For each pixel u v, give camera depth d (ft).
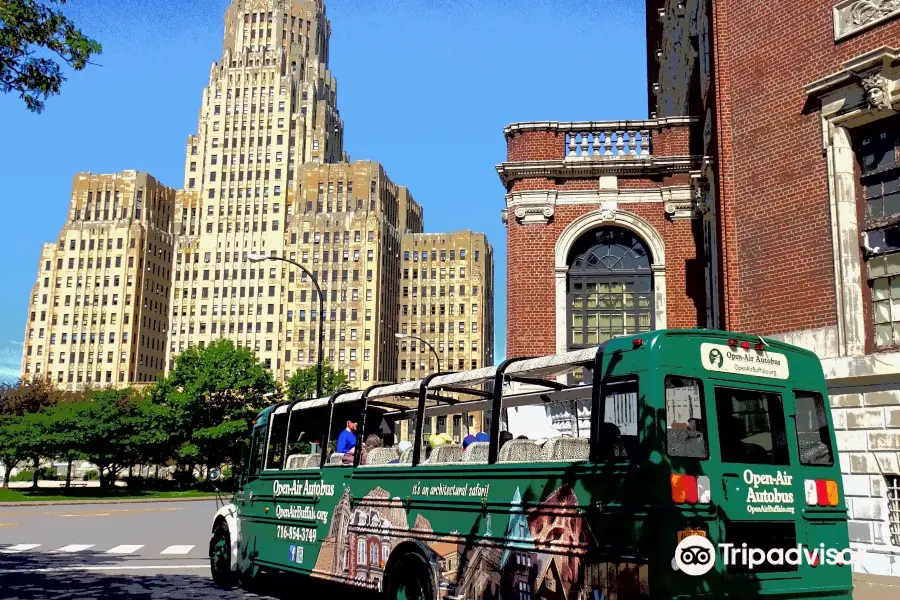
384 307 442.09
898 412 38.78
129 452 210.59
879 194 42.68
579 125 67.15
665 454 20.38
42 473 266.98
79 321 436.76
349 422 37.06
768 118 48.55
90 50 38.47
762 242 47.93
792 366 23.97
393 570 29.96
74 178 455.22
